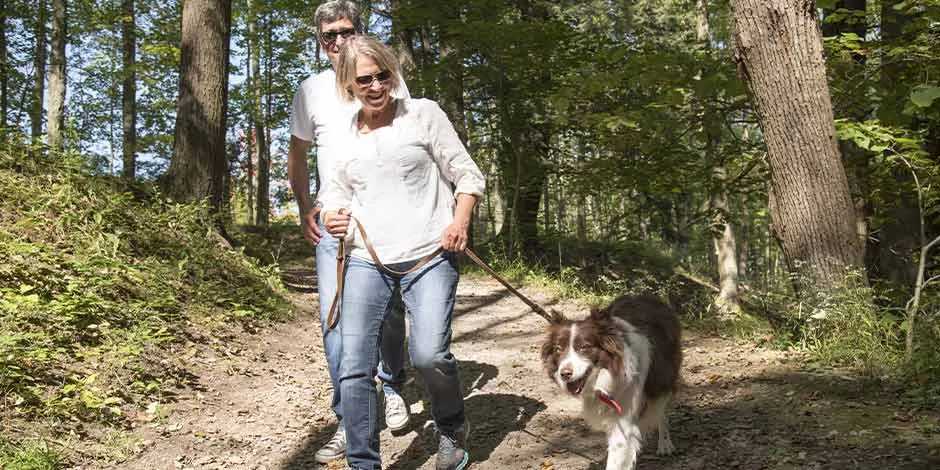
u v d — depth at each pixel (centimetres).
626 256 1978
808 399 461
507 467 399
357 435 339
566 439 438
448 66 1389
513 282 1198
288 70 2384
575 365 330
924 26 748
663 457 397
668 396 379
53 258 627
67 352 505
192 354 585
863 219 1023
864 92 773
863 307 566
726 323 754
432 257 347
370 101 336
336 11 416
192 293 738
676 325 403
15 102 2092
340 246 345
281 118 2470
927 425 394
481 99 1568
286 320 799
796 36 599
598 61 980
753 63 620
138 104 2652
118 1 2189
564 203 2708
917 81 769
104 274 647
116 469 391
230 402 519
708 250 2595
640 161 1062
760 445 396
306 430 473
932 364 466
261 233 2191
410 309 351
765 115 623
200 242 862
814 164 605
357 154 343
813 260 608
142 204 933
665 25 1923
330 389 570
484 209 2644
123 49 2264
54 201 740
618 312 382
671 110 920
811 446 386
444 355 348
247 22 2267
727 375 541
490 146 1691
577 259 1866
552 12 1848
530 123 1477
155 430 447
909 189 848
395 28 1446
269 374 597
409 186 345
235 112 2622
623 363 338
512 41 1306
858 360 520
